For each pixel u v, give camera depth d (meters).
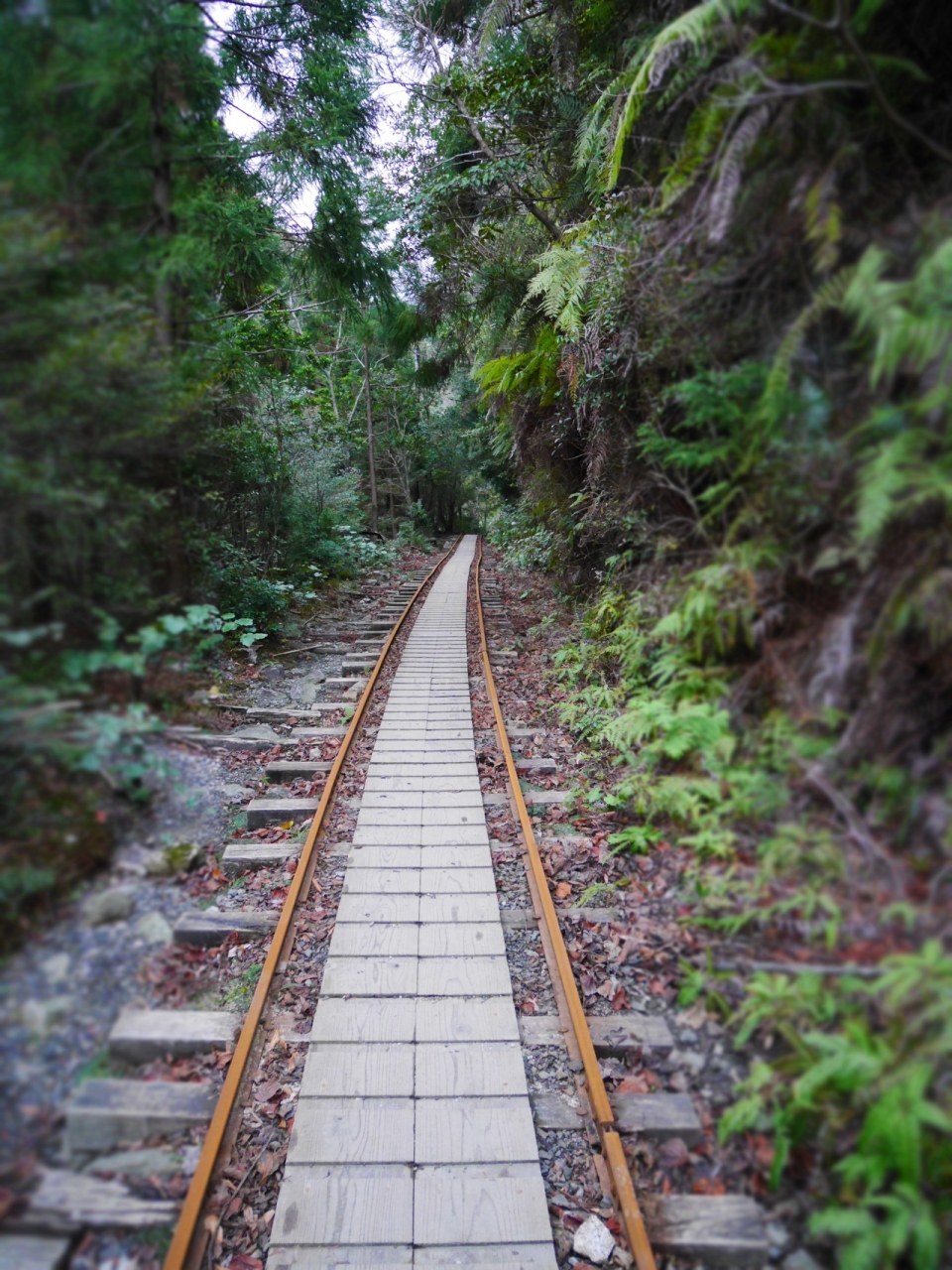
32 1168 2.16
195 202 4.79
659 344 4.26
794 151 3.11
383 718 6.82
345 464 18.66
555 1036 3.09
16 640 2.60
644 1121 2.60
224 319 6.43
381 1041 3.01
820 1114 2.27
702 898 3.33
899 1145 1.86
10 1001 2.41
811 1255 2.12
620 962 3.41
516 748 6.14
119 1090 2.56
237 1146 2.59
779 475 3.26
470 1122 2.68
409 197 8.55
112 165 3.85
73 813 3.17
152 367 3.69
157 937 3.24
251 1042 2.88
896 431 2.60
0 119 3.11
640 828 4.19
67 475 3.04
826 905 2.62
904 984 2.08
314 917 3.83
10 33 3.12
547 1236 2.33
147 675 3.97
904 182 2.84
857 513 2.71
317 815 4.67
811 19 2.53
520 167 8.02
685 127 4.12
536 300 9.04
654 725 4.14
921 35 2.87
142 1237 2.16
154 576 4.25
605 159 5.64
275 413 10.05
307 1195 2.42
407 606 12.41
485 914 3.84
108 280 3.52
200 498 5.40
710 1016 2.96
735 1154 2.46
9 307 2.73
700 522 4.10
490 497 25.97
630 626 5.31
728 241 3.51
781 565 3.25
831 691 2.84
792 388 3.17
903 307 2.37
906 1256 1.88
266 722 6.43
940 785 2.40
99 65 3.47
